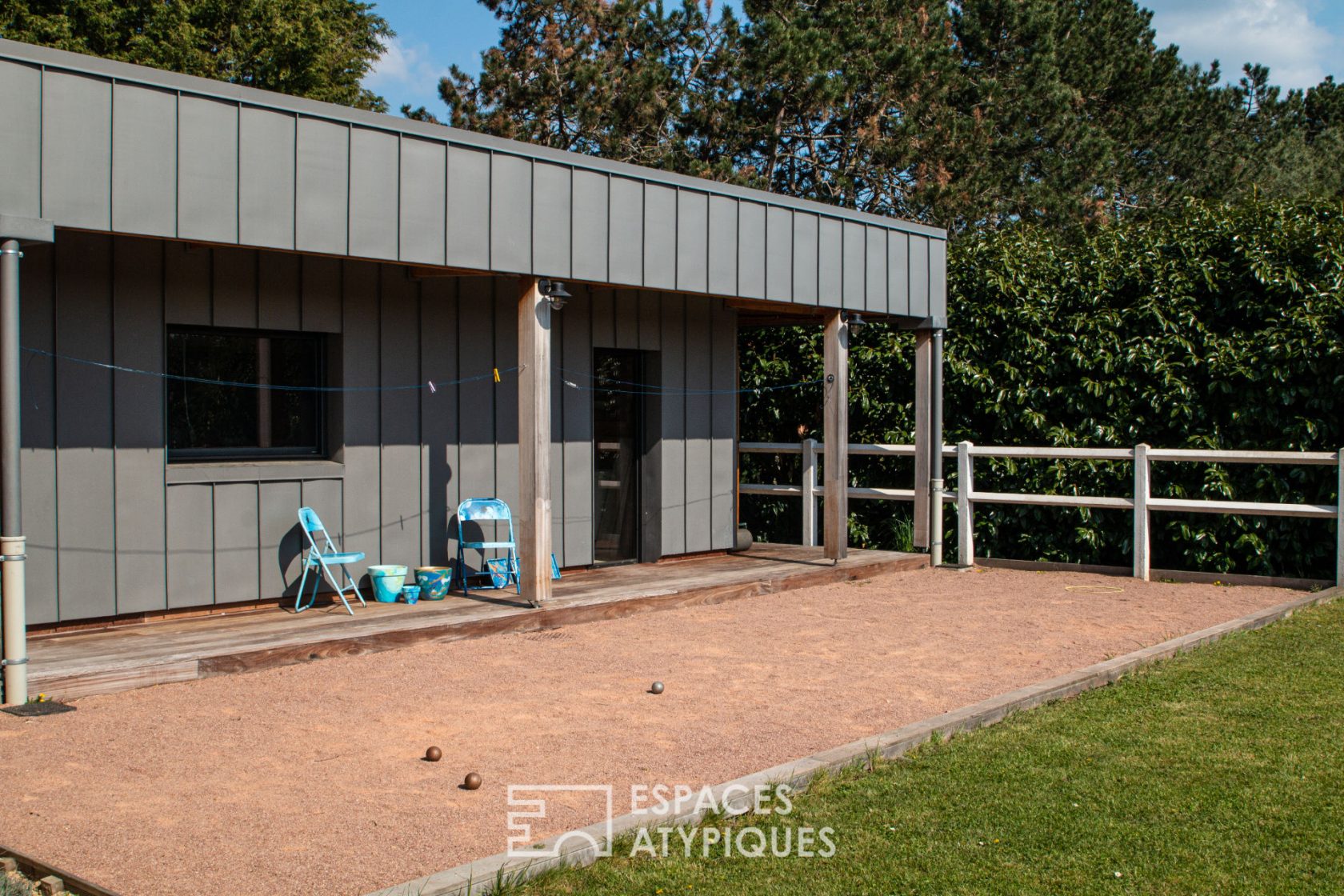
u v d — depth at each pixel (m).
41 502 7.47
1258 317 11.38
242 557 8.49
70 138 6.35
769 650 7.94
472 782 4.96
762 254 10.41
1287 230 11.26
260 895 3.87
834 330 11.40
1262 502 11.12
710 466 12.36
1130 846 4.43
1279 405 11.07
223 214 6.98
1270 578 10.80
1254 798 4.93
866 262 11.48
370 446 9.27
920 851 4.38
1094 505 11.52
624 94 25.00
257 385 8.84
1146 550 11.31
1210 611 9.53
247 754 5.44
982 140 26.38
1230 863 4.27
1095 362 11.98
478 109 26.41
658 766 5.31
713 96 25.77
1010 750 5.61
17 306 6.14
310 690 6.65
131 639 7.31
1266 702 6.46
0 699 6.15
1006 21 29.44
